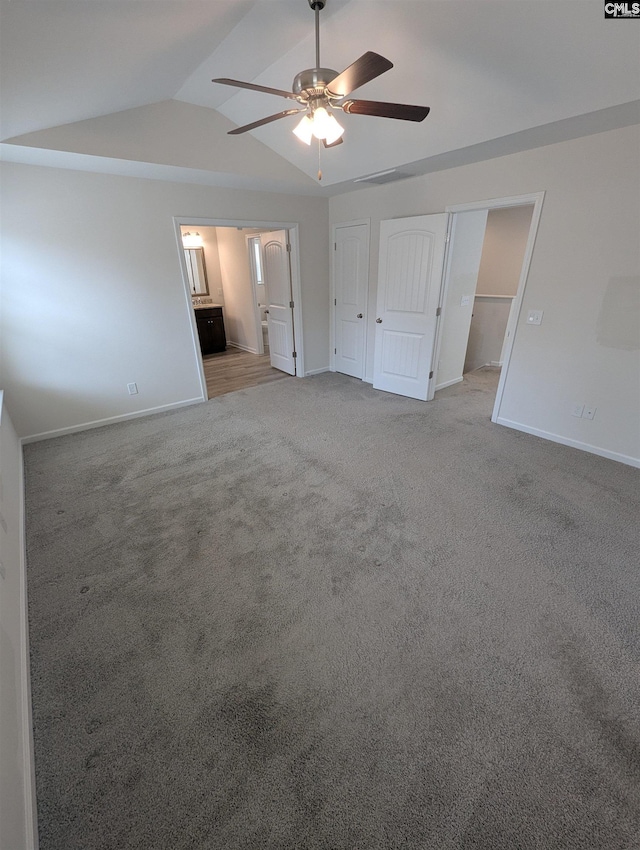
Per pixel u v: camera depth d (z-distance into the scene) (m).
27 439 3.45
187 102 3.05
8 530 1.89
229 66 2.49
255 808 1.12
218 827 1.08
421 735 1.28
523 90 2.14
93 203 3.28
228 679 1.47
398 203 3.99
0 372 3.21
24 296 3.16
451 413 3.98
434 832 1.06
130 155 2.90
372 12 1.99
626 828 1.06
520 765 1.19
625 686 1.41
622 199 2.51
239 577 1.95
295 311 5.10
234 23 1.96
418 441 3.36
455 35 1.98
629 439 2.87
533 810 1.09
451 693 1.40
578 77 1.95
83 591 1.88
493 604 1.76
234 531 2.28
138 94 2.58
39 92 1.96
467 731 1.29
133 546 2.18
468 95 2.32
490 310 5.76
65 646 1.61
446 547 2.11
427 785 1.16
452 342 4.65
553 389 3.20
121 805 1.13
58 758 1.24
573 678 1.44
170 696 1.42
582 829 1.06
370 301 4.73
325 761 1.22
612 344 2.79
